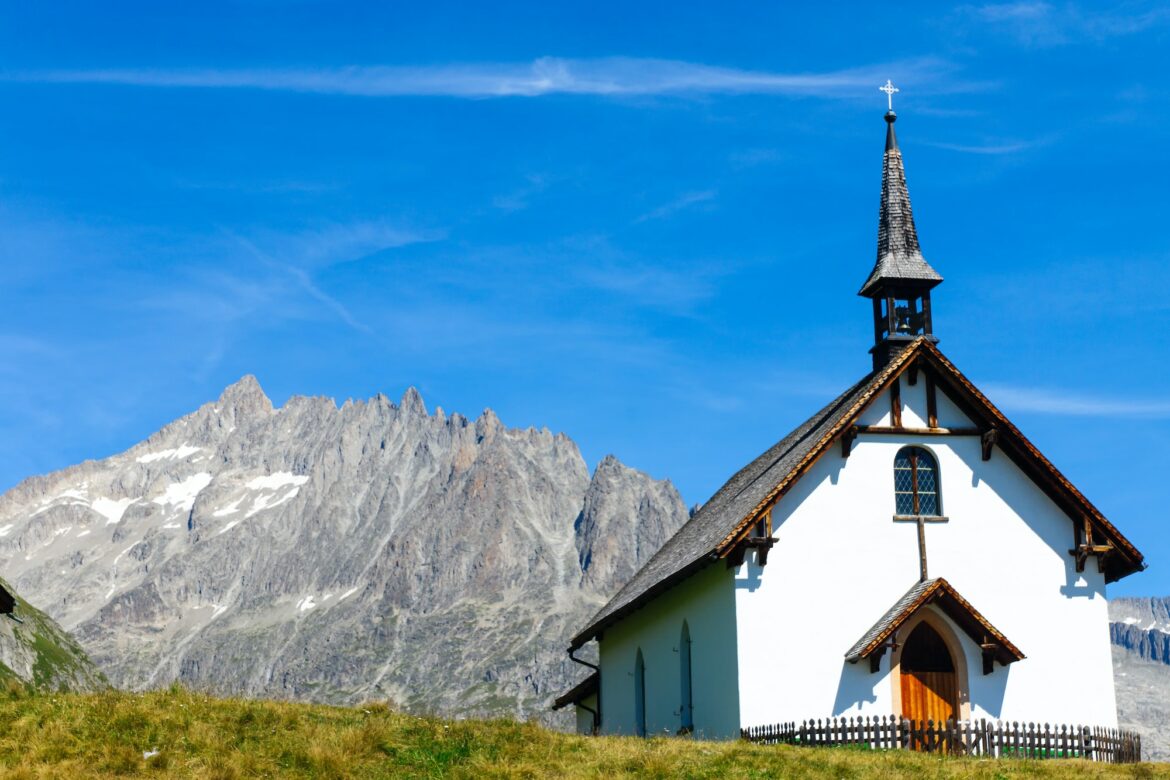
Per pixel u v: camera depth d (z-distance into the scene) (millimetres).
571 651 59094
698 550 43500
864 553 40531
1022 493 41844
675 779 26016
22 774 23125
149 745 25328
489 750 26891
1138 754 39344
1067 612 41156
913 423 41812
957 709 39688
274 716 27688
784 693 39031
